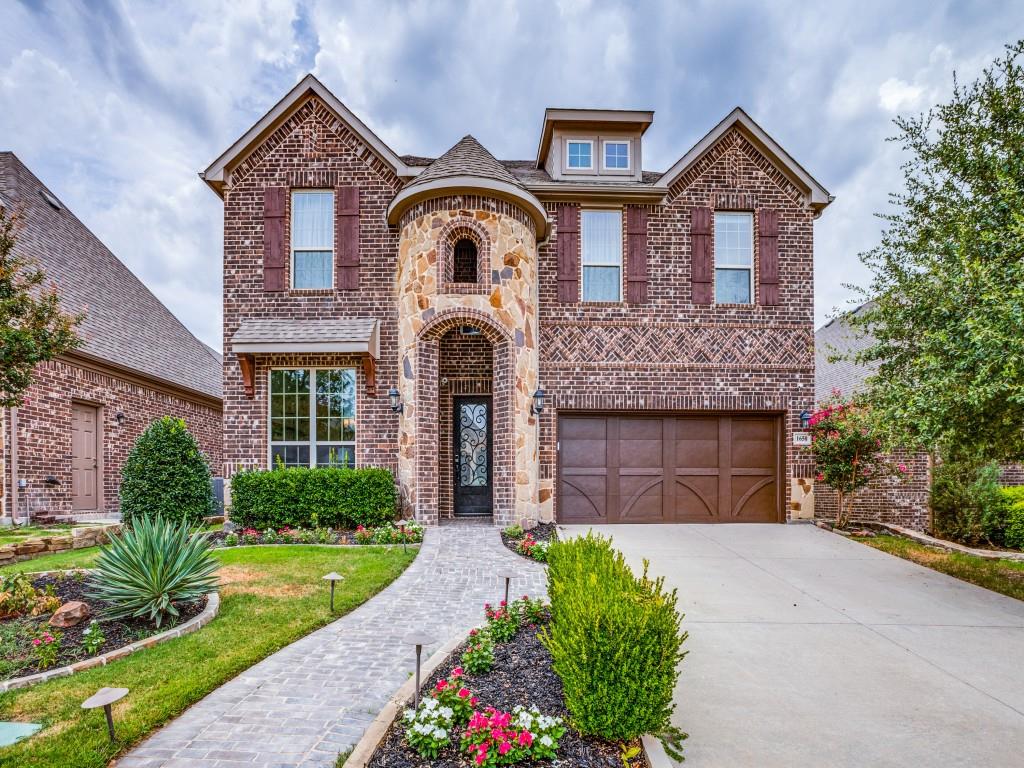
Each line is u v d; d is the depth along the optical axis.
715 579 7.27
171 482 8.83
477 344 11.58
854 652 4.95
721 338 11.55
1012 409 6.38
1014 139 7.48
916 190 8.76
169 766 3.06
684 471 11.51
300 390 10.91
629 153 12.17
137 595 5.03
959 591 6.88
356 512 9.65
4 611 5.16
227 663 4.32
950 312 6.96
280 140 11.32
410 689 3.67
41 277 7.17
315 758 3.15
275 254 11.14
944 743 3.46
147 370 14.25
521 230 10.55
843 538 9.94
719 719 3.72
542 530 9.84
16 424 10.28
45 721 3.43
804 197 11.84
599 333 11.43
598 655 3.02
